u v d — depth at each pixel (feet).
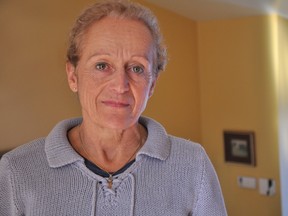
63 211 2.47
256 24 9.93
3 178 2.56
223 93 10.52
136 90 2.47
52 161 2.52
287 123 10.43
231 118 10.47
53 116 6.37
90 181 2.52
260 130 10.09
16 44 5.71
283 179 10.07
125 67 2.42
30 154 2.60
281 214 9.95
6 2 5.52
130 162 2.66
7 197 2.56
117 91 2.40
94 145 2.64
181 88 9.93
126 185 2.55
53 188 2.50
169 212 2.62
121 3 2.44
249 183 10.30
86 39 2.44
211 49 10.55
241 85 10.25
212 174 2.90
